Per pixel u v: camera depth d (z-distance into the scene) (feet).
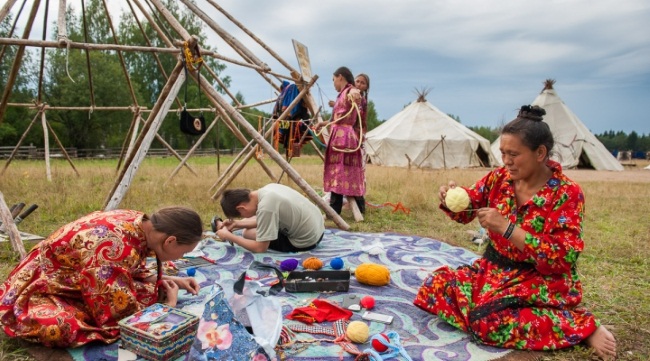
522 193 9.02
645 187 38.65
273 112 25.96
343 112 19.85
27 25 20.36
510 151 8.39
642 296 11.82
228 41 24.54
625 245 16.85
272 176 25.04
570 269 8.54
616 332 9.66
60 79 105.40
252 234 15.31
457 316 9.43
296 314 9.91
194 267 13.16
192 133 18.66
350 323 9.00
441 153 74.18
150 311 8.41
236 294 8.93
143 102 116.16
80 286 8.53
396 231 18.70
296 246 14.97
